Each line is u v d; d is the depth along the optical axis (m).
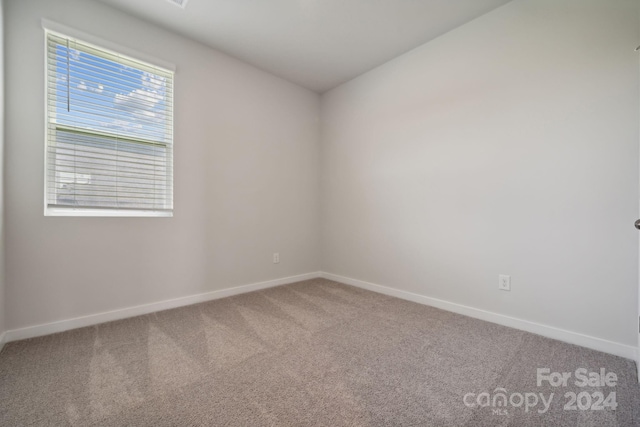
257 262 3.03
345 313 2.34
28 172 1.82
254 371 1.48
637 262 1.59
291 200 3.34
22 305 1.82
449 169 2.40
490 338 1.88
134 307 2.24
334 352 1.69
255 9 2.14
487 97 2.16
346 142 3.31
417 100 2.62
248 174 2.94
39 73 1.85
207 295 2.65
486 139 2.17
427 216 2.56
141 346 1.74
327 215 3.56
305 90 3.47
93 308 2.07
